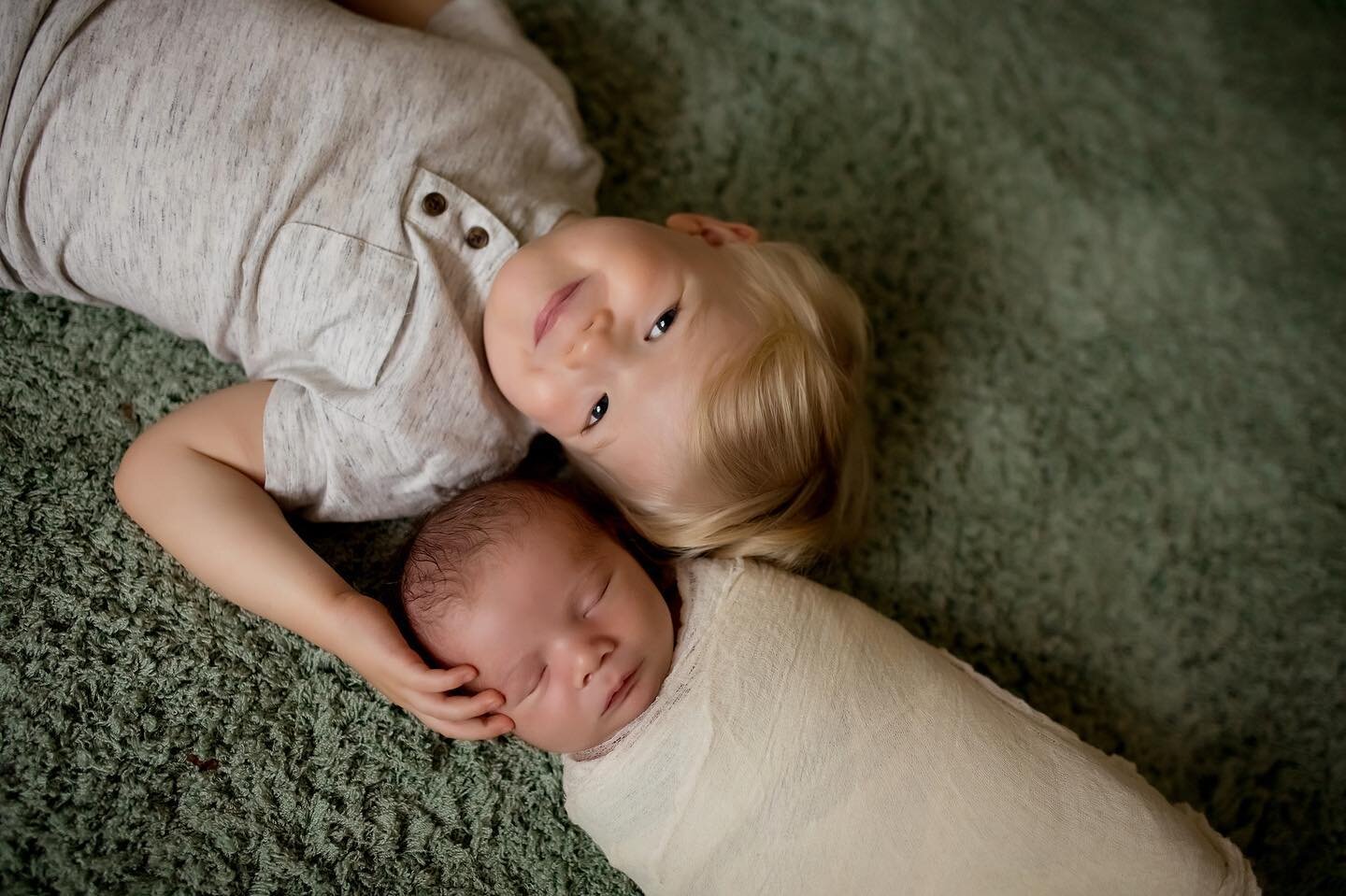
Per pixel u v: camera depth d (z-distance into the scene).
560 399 0.95
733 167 1.33
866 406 1.28
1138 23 1.47
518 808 1.09
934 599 1.24
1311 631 1.26
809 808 0.92
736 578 1.02
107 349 1.09
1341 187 1.44
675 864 0.95
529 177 1.10
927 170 1.37
